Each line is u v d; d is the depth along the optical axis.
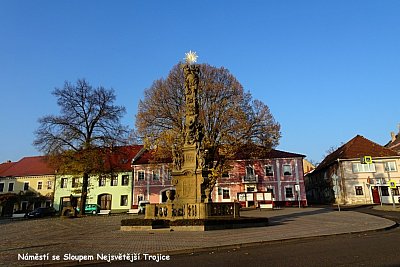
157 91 38.16
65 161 40.59
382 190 49.56
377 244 12.20
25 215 49.19
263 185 53.28
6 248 13.68
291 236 14.81
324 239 14.45
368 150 52.56
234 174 54.25
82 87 42.78
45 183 61.81
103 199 57.38
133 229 19.42
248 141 36.88
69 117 41.59
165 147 35.66
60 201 58.78
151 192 55.88
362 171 50.88
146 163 57.12
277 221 23.66
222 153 35.47
